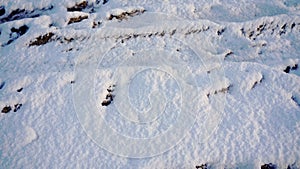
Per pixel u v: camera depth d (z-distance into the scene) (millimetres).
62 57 8625
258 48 9195
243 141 7148
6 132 7273
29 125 7359
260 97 7891
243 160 6910
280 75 8242
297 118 7523
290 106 7754
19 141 7133
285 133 7270
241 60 8938
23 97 7711
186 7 10055
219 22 9695
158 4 10016
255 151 7000
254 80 8148
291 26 9594
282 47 9266
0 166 6867
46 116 7500
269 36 9477
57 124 7383
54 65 8500
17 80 7934
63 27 9195
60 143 7129
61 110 7578
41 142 7145
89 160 6918
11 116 7504
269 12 10172
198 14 10070
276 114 7598
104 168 6801
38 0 9961
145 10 9844
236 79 8164
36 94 7758
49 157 6949
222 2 10320
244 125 7391
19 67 8484
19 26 9203
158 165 6824
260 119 7496
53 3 9977
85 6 10062
